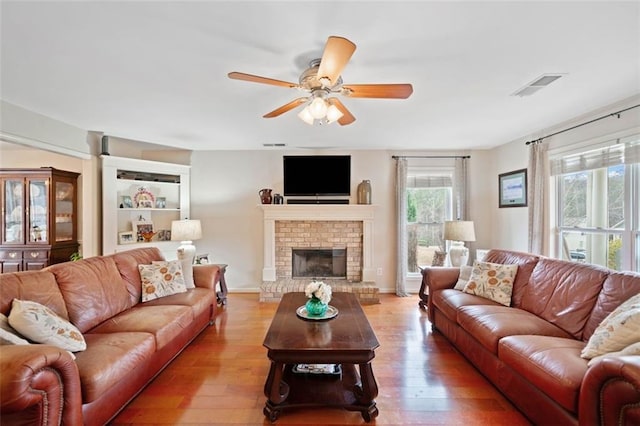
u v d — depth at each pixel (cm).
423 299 418
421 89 256
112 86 248
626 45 189
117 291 274
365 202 487
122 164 426
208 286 359
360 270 503
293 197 502
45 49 193
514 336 214
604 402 144
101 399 177
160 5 151
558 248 369
